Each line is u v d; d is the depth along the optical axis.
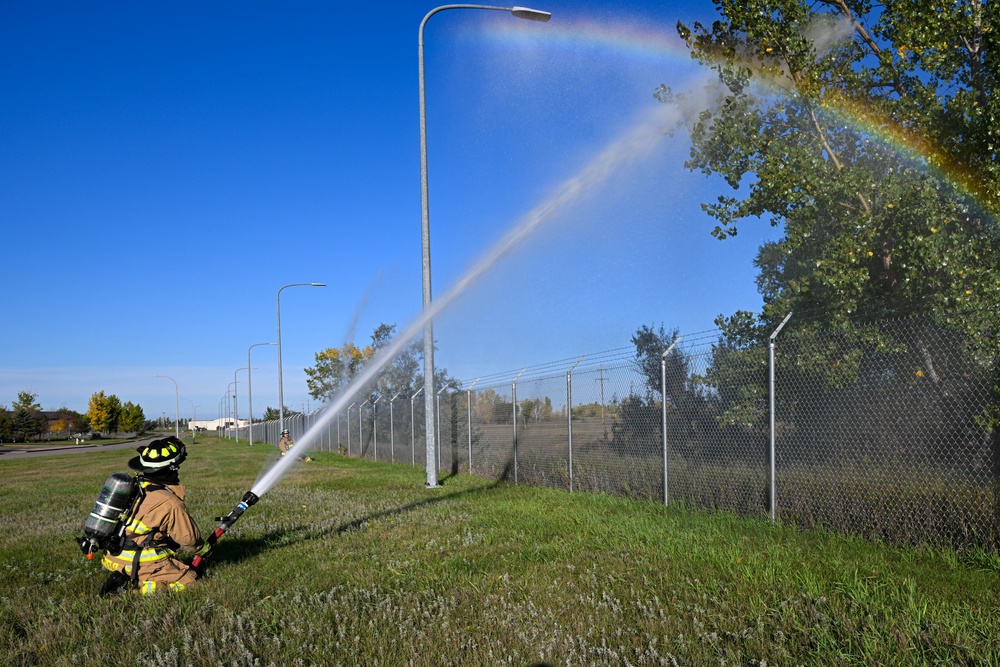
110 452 50.81
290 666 4.39
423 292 15.22
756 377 8.86
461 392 19.03
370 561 7.27
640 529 8.31
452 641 4.71
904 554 6.54
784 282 10.16
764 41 9.23
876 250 8.70
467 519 9.96
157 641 4.88
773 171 8.96
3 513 13.19
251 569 7.03
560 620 5.15
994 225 7.89
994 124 7.65
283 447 30.95
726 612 5.18
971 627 4.67
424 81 15.69
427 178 15.52
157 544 6.41
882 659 4.21
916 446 6.98
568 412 13.03
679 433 10.29
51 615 5.55
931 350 7.20
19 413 106.75
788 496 8.27
